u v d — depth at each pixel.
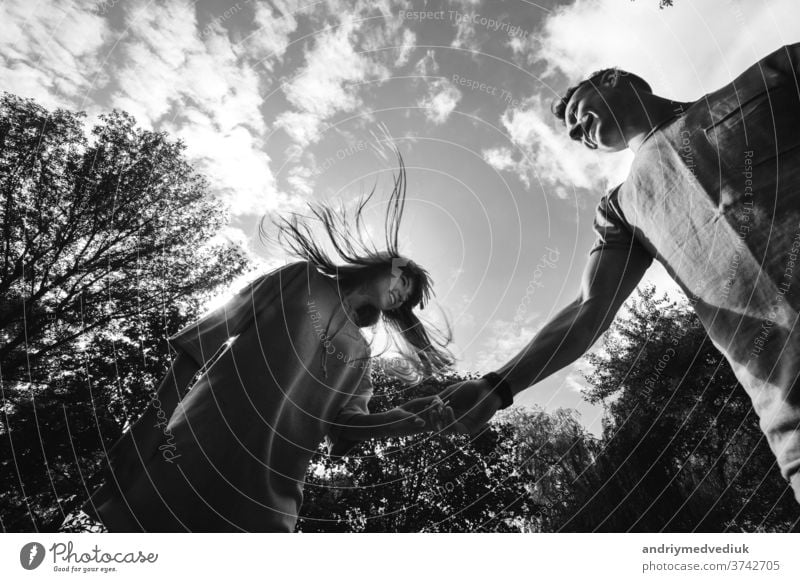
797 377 1.22
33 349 12.42
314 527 12.56
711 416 14.70
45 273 11.52
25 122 9.54
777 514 13.66
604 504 14.33
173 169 9.84
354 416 2.18
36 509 12.66
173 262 11.43
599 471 14.83
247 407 1.84
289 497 1.98
